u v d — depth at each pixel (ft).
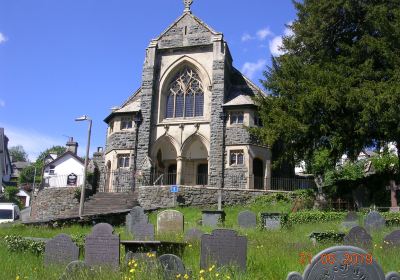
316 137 92.22
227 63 135.64
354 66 92.27
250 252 42.34
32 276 33.88
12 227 77.00
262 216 73.36
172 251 43.19
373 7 90.43
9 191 221.05
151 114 132.87
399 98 78.54
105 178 134.41
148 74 135.64
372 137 90.84
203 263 36.94
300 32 100.58
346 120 86.38
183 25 137.90
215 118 127.34
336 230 57.98
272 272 34.22
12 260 40.42
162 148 136.56
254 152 123.34
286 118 90.74
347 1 93.35
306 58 100.58
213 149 125.08
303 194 105.81
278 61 101.14
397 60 85.35
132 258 38.37
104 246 37.88
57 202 117.50
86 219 84.23
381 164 105.91
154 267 32.53
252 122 125.08
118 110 135.64
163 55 137.90
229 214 96.32
